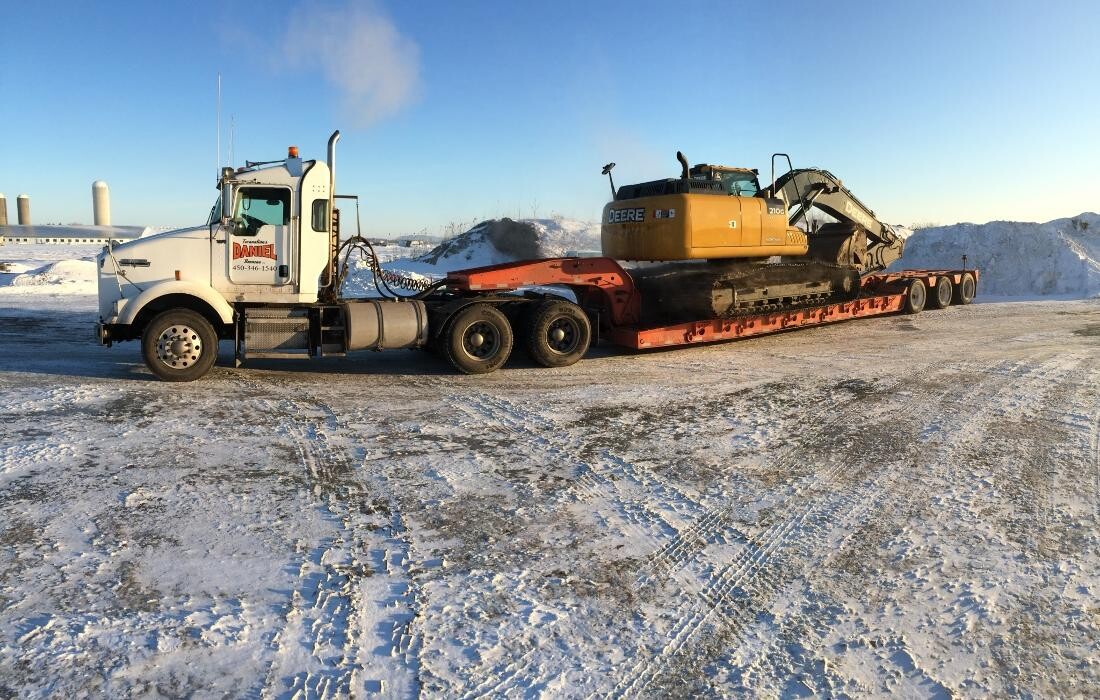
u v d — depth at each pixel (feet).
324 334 31.09
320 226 30.50
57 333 42.88
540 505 16.93
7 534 14.57
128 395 26.25
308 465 19.26
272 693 10.16
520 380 31.17
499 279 33.55
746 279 39.06
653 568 14.14
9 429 21.42
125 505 16.20
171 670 10.54
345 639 11.48
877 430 23.18
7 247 174.70
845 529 15.96
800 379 30.99
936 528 15.99
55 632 11.33
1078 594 13.23
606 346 40.98
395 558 14.21
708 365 34.65
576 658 11.23
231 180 29.19
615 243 40.04
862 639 11.89
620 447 21.34
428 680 10.55
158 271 29.01
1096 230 79.30
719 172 39.70
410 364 35.22
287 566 13.75
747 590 13.39
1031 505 17.22
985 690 10.64
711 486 18.34
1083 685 10.75
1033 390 28.35
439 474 18.79
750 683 10.76
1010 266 74.95
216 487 17.47
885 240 55.67
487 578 13.55
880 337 43.47
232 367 33.14
